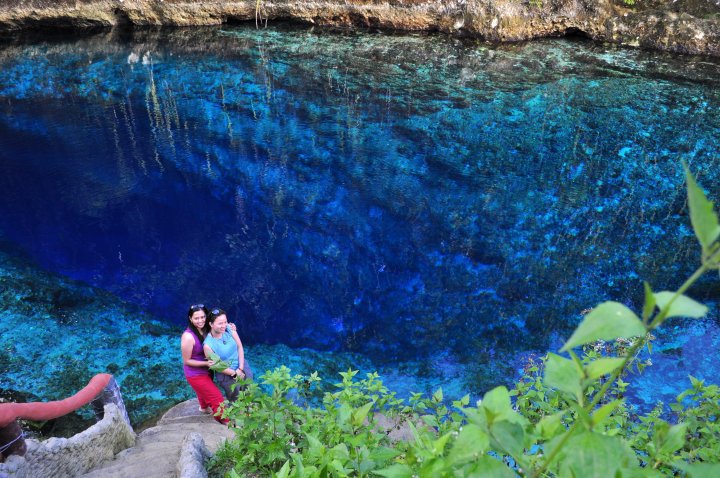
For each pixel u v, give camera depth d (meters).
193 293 8.66
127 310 8.38
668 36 15.20
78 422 6.56
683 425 1.60
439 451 1.63
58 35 17.30
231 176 10.97
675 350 7.30
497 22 15.95
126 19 17.61
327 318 8.23
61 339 7.81
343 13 17.14
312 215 10.02
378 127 12.29
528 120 12.36
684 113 12.45
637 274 8.63
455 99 13.21
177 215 10.09
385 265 9.02
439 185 10.60
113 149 11.74
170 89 13.99
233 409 3.74
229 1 17.34
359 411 2.65
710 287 8.30
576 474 1.07
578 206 10.00
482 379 7.19
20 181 10.85
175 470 3.86
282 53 15.72
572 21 15.91
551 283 8.57
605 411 1.15
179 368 7.54
